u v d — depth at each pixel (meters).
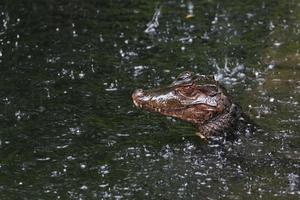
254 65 15.37
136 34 17.06
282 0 19.44
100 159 11.48
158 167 11.24
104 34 17.06
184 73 12.27
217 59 15.62
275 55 15.89
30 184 10.68
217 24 17.75
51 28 17.36
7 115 12.93
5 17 17.97
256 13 18.52
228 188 10.64
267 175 11.02
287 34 17.12
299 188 10.63
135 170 11.14
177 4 19.22
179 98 11.95
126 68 15.09
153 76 14.68
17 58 15.53
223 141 11.97
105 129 12.50
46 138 12.15
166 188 10.62
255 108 13.30
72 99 13.62
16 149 11.77
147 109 12.09
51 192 10.45
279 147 11.81
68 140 12.09
